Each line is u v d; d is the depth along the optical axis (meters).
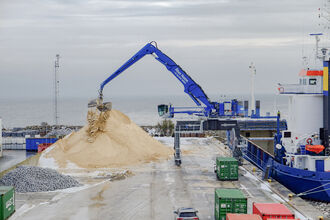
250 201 33.94
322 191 35.97
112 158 51.94
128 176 44.47
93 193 37.09
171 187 39.31
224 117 56.28
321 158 37.94
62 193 37.09
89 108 58.19
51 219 29.70
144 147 57.72
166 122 112.56
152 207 32.59
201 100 55.91
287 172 39.28
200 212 31.14
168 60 55.56
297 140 40.88
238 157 50.97
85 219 29.70
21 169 39.91
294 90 44.06
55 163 50.47
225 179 42.06
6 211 29.36
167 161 54.06
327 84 40.03
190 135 90.38
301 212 30.70
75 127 135.38
